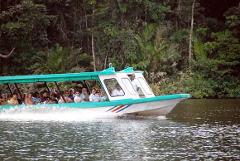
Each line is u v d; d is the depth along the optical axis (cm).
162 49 7200
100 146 2931
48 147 2900
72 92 4550
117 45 7338
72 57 7169
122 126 3753
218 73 7256
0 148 2869
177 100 4200
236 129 3588
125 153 2744
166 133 3409
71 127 3697
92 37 7338
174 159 2597
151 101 4197
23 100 4584
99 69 7300
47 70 7019
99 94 4372
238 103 6025
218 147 2900
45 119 4231
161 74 6962
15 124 3884
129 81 4400
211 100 6588
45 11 7075
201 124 3862
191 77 7156
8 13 6744
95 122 4000
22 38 7006
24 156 2667
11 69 7144
